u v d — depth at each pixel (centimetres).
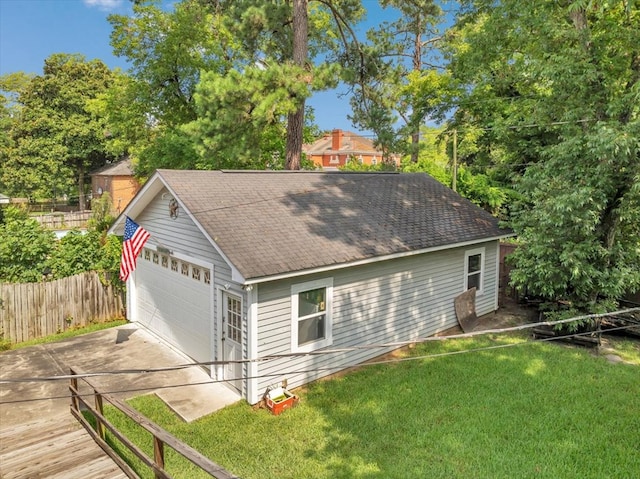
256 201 967
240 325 813
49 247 1259
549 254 1058
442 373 892
